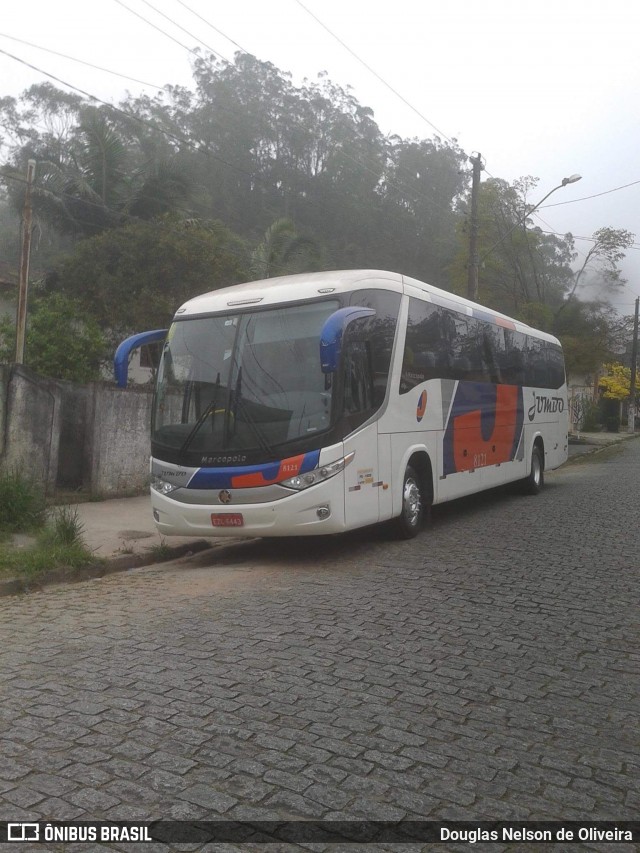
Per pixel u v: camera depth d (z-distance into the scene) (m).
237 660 5.55
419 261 47.47
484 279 34.59
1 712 4.60
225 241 27.61
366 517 9.23
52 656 5.68
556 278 38.53
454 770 3.99
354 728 4.44
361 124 49.78
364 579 8.21
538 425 16.34
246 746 4.18
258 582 8.17
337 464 8.70
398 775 3.91
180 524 9.19
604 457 29.80
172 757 4.04
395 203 47.94
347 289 9.05
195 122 47.06
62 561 8.66
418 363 10.67
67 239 32.41
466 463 12.33
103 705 4.70
